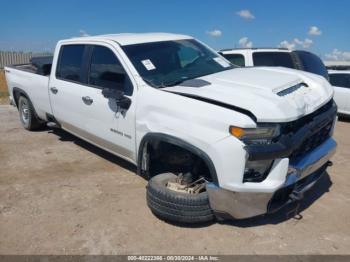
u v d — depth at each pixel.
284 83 3.78
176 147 3.76
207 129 3.34
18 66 7.62
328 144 4.01
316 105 3.66
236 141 3.18
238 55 8.31
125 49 4.50
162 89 3.92
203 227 3.71
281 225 3.73
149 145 4.03
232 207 3.34
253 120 3.20
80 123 5.27
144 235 3.62
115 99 4.25
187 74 4.41
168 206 3.55
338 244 3.41
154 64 4.38
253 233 3.60
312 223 3.77
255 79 3.89
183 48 4.84
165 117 3.69
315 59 8.16
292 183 3.39
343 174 5.07
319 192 4.47
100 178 5.03
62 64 5.68
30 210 4.18
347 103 9.28
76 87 5.21
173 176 3.80
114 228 3.76
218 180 3.30
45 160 5.80
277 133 3.21
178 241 3.51
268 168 3.27
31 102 6.90
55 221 3.94
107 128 4.65
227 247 3.40
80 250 3.43
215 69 4.66
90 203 4.31
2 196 4.55
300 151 3.55
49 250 3.44
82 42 5.28
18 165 5.61
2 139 7.02
